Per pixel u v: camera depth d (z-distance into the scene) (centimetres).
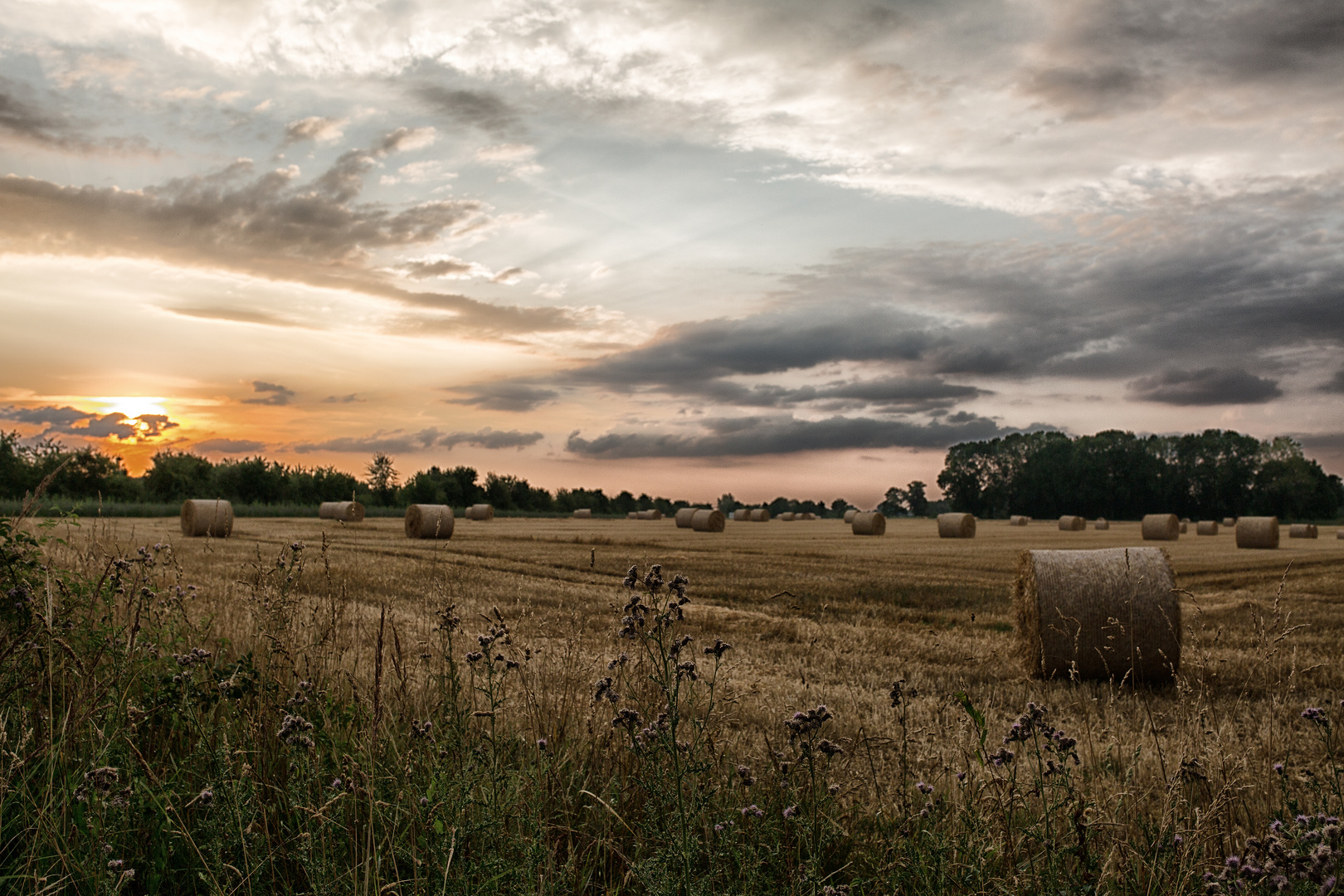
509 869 332
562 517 8769
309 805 346
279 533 3612
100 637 491
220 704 477
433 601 870
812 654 1081
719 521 5225
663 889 319
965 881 344
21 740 375
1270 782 486
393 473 9281
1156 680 1038
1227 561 2955
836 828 395
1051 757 584
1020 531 6694
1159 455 12988
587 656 725
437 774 381
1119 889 355
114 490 5925
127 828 357
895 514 17900
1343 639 1264
